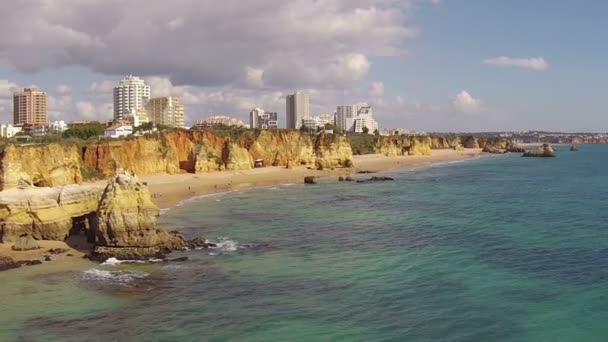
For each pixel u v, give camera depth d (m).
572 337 29.00
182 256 48.06
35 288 38.34
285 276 41.59
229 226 64.06
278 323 31.69
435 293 36.66
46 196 51.59
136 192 48.69
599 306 33.56
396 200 90.06
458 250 49.41
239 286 39.03
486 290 37.12
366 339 29.23
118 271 42.91
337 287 38.50
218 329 30.89
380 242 53.91
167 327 31.25
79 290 38.00
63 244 50.34
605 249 48.62
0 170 64.62
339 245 52.78
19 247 48.38
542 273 41.12
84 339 29.61
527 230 58.69
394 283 39.19
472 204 82.69
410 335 29.67
